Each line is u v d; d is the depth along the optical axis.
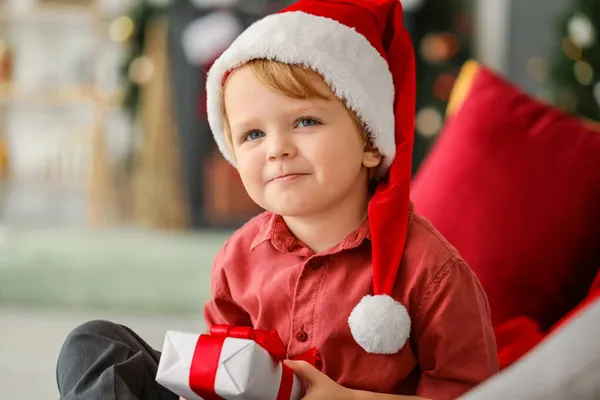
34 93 4.18
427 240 0.94
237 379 0.76
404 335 0.88
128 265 3.05
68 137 4.49
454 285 0.91
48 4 4.31
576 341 0.54
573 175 1.33
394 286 0.92
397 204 0.93
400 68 1.03
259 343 0.80
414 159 4.49
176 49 4.22
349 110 0.93
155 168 4.26
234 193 4.31
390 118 0.96
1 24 4.59
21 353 2.16
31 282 2.75
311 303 0.94
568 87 3.77
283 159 0.90
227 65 0.95
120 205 4.47
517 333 1.24
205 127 4.27
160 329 2.36
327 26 0.93
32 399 1.89
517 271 1.31
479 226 1.34
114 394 0.87
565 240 1.31
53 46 4.65
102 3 4.48
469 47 4.68
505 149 1.38
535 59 4.43
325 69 0.90
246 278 1.01
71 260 3.08
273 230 0.99
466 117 1.46
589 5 3.73
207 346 0.78
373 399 0.85
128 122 4.71
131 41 4.30
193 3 4.21
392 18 1.03
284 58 0.91
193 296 2.69
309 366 0.85
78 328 1.00
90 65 4.53
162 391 0.95
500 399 0.53
